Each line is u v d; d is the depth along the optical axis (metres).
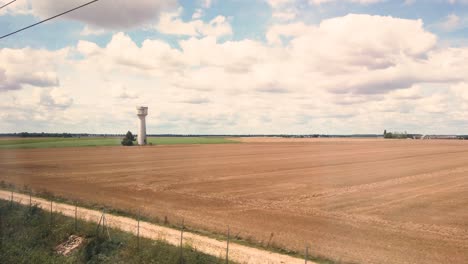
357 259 23.80
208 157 107.94
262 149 151.12
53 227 28.59
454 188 53.50
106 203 40.22
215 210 38.53
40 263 23.86
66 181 58.16
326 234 29.70
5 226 29.81
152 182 58.41
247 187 54.28
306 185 56.22
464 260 24.25
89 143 175.25
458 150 141.38
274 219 34.78
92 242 25.75
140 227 29.47
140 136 173.50
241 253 23.97
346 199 45.34
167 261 22.22
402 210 39.34
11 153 116.94
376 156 112.06
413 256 24.84
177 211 37.56
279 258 23.23
